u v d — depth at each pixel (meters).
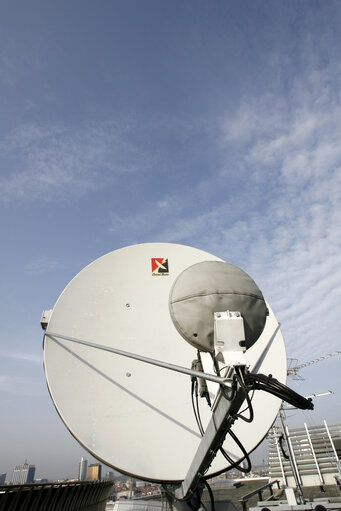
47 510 19.36
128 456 4.02
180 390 4.71
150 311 5.29
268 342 4.95
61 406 4.12
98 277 5.35
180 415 4.49
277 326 5.14
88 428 4.08
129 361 4.80
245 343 2.29
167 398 4.60
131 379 4.66
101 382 4.50
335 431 17.83
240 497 12.84
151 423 4.35
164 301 5.40
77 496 23.05
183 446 4.24
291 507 8.59
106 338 4.86
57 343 4.57
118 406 4.38
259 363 2.78
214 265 2.88
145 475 3.91
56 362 4.42
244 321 2.53
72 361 4.52
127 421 4.29
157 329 5.15
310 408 2.14
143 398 4.53
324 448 17.41
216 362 2.53
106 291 5.26
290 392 2.09
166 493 4.24
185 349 5.06
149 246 5.87
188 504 3.82
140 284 5.49
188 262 5.79
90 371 4.54
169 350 5.01
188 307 2.64
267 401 4.70
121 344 4.88
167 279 5.60
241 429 4.48
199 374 2.28
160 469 4.00
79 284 5.16
